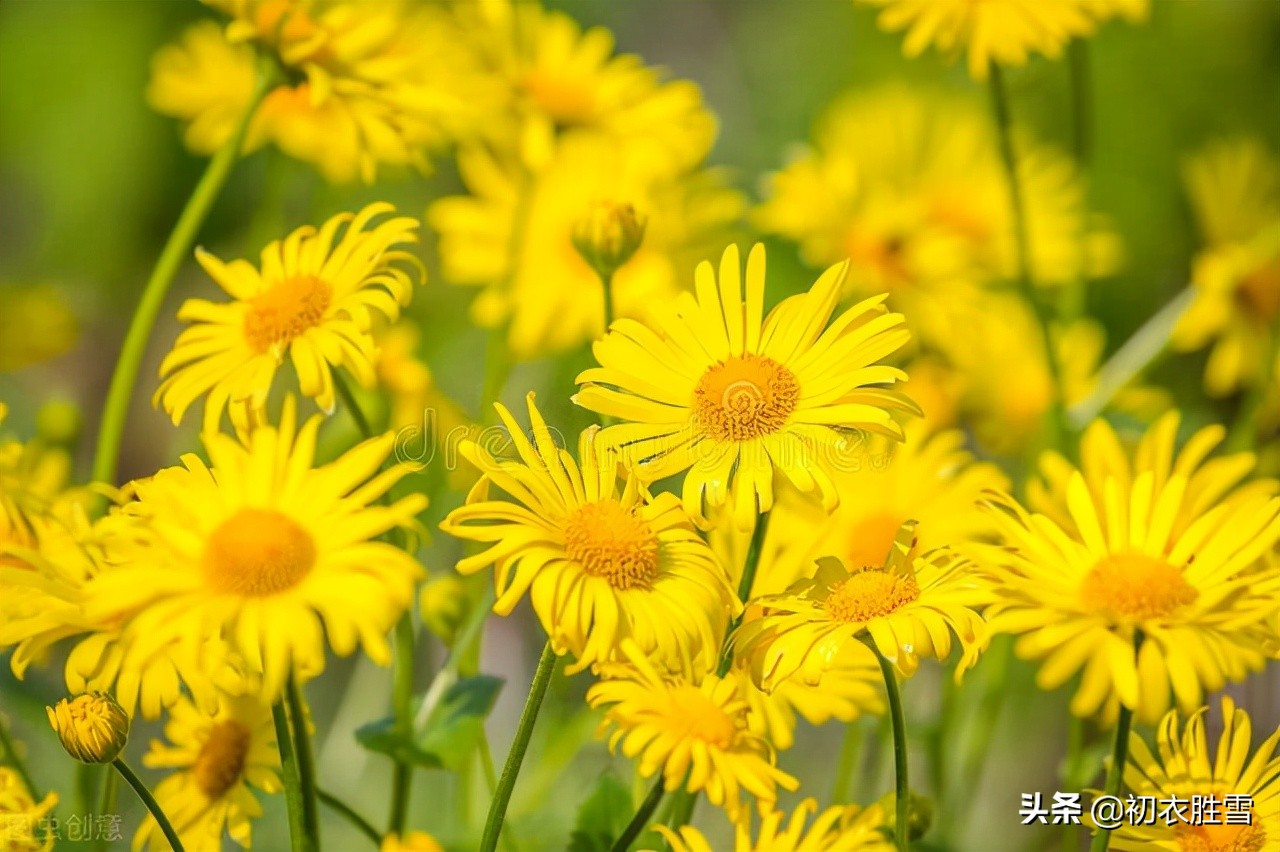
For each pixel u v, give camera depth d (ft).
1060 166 4.04
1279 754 2.53
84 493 2.70
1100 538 2.42
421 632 3.05
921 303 3.51
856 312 2.42
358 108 2.82
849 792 2.78
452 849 2.69
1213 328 3.43
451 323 3.78
